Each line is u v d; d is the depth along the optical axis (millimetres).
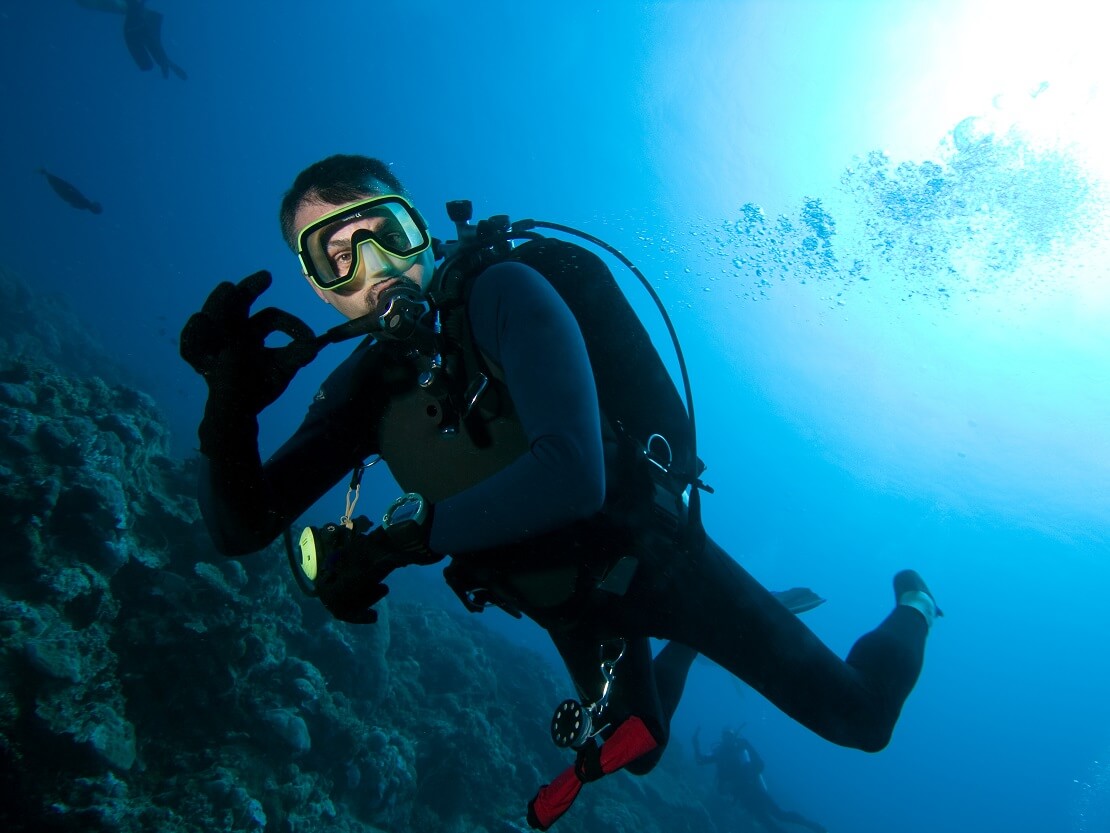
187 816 4023
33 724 3744
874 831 24141
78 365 19188
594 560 1322
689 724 23844
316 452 1534
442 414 1270
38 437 4723
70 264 52625
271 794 4590
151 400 6562
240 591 5477
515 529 1012
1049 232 13938
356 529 1230
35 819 3574
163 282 60000
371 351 1545
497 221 1607
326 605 1181
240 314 1022
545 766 9164
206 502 1294
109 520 4629
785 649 1646
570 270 1575
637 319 1636
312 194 1347
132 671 4457
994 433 30922
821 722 1731
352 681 6273
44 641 3979
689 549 1504
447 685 8531
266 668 5078
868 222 15078
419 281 1314
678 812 11570
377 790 5613
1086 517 32281
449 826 6582
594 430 1051
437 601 17234
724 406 41656
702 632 1564
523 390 1066
